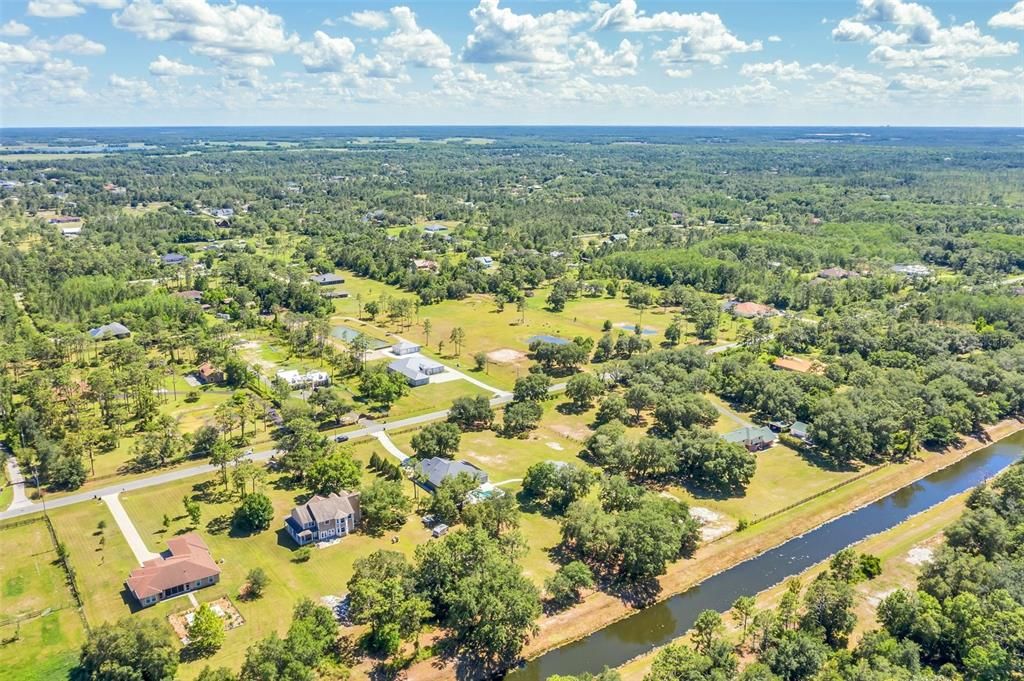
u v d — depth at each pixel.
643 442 167.88
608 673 101.62
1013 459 192.12
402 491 156.00
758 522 153.88
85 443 169.75
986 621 105.62
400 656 111.12
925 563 129.25
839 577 131.25
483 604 112.31
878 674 96.75
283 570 131.38
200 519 147.38
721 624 110.88
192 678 104.38
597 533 135.00
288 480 165.12
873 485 172.75
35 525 144.25
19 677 104.56
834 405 192.75
